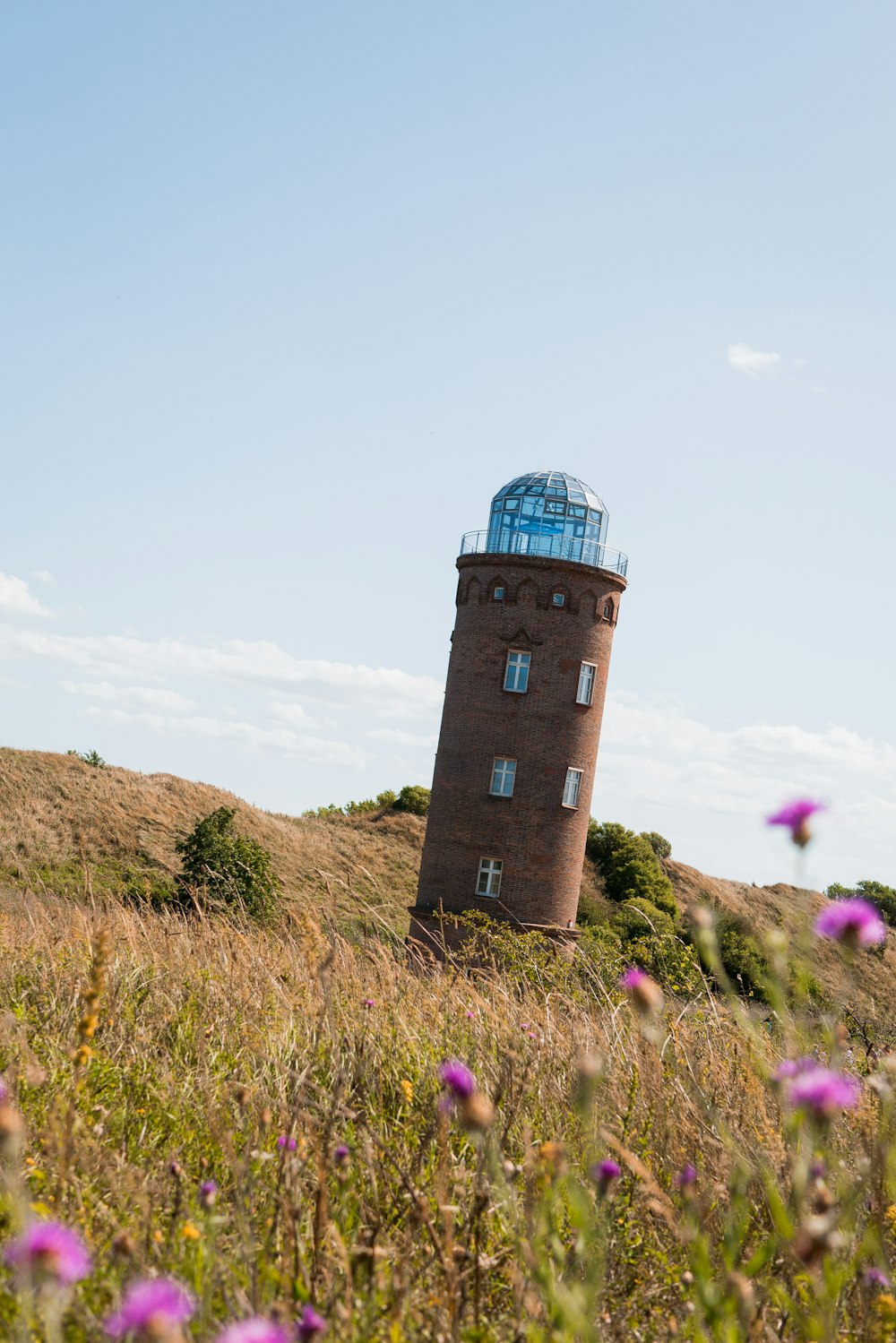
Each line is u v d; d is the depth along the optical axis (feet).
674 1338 9.59
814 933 9.06
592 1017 23.44
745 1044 17.12
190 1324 8.47
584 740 140.67
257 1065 18.39
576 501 147.13
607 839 214.69
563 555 143.95
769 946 9.64
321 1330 7.74
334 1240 9.96
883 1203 10.65
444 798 140.77
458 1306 9.62
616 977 28.55
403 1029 20.10
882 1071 11.79
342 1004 21.09
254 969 24.86
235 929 30.42
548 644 139.85
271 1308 8.41
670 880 219.20
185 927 31.73
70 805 169.58
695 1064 17.28
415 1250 10.69
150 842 166.91
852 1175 11.02
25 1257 6.68
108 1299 9.28
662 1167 13.32
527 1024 20.74
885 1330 9.40
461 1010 22.58
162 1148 14.83
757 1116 14.43
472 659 141.49
